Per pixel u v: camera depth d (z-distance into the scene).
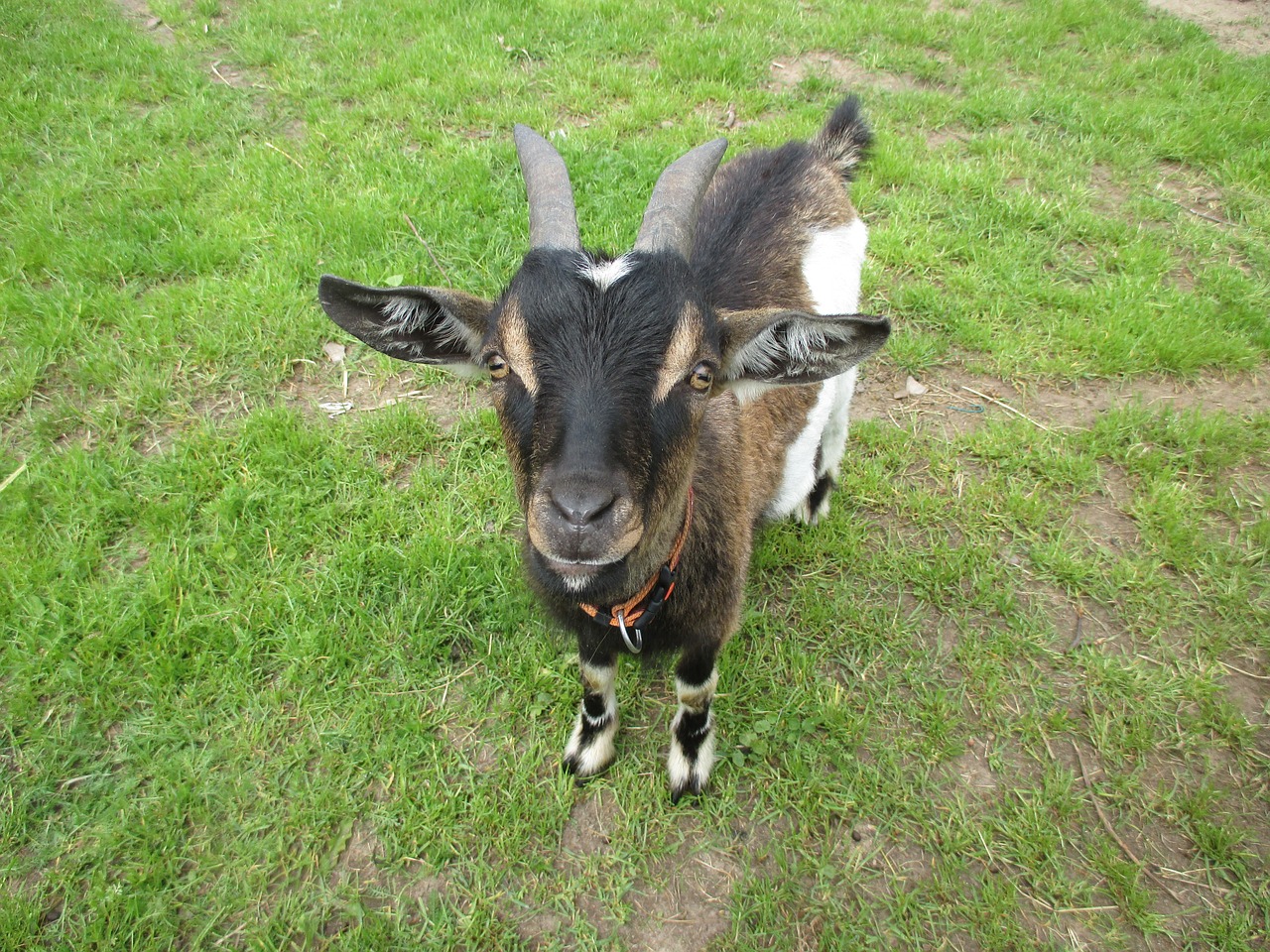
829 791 0.77
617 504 0.52
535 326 0.56
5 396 1.07
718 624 0.73
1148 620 0.91
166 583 0.88
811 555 0.98
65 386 1.10
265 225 1.32
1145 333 1.21
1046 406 1.16
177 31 1.90
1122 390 1.18
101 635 0.84
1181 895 0.71
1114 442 1.08
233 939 0.68
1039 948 0.69
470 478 1.02
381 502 0.99
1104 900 0.71
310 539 0.94
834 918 0.70
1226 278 1.32
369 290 0.59
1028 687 0.86
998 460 1.07
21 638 0.84
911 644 0.90
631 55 1.85
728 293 0.80
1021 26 2.00
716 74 1.74
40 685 0.81
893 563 0.97
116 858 0.72
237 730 0.80
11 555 0.90
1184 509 1.02
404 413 1.07
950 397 1.17
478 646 0.88
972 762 0.80
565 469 0.52
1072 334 1.22
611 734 0.80
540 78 1.74
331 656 0.84
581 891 0.71
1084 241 1.40
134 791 0.76
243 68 1.80
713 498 0.70
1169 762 0.80
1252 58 1.95
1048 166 1.56
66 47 1.79
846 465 1.08
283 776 0.77
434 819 0.74
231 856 0.72
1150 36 2.02
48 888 0.70
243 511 0.96
